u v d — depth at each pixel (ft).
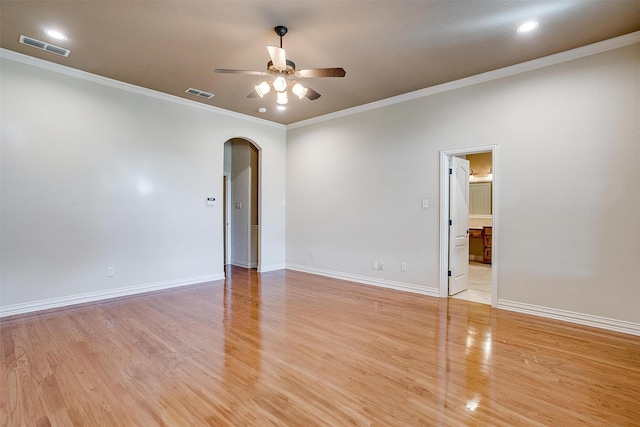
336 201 18.62
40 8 8.89
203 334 10.34
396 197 15.99
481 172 24.50
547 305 11.85
